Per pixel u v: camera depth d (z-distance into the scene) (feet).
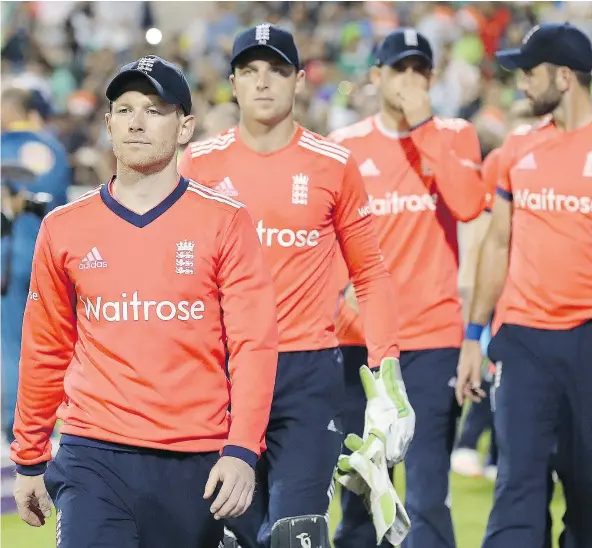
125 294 39.86
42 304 41.37
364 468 50.98
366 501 52.49
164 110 40.11
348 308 61.98
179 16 233.35
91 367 40.37
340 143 65.98
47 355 41.78
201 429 40.09
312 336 51.29
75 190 124.36
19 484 42.98
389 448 51.44
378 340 52.85
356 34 212.43
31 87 98.73
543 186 58.03
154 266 39.91
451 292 64.69
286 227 51.60
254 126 52.29
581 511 57.88
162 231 40.11
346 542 61.98
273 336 40.50
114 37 216.74
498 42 209.87
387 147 65.16
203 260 40.09
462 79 185.47
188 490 40.06
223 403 40.81
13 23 210.59
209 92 169.37
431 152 63.57
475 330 62.85
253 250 40.73
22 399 42.22
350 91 188.85
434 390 63.41
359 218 52.90
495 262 61.87
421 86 64.28
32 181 91.86
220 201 40.60
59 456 40.65
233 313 40.24
